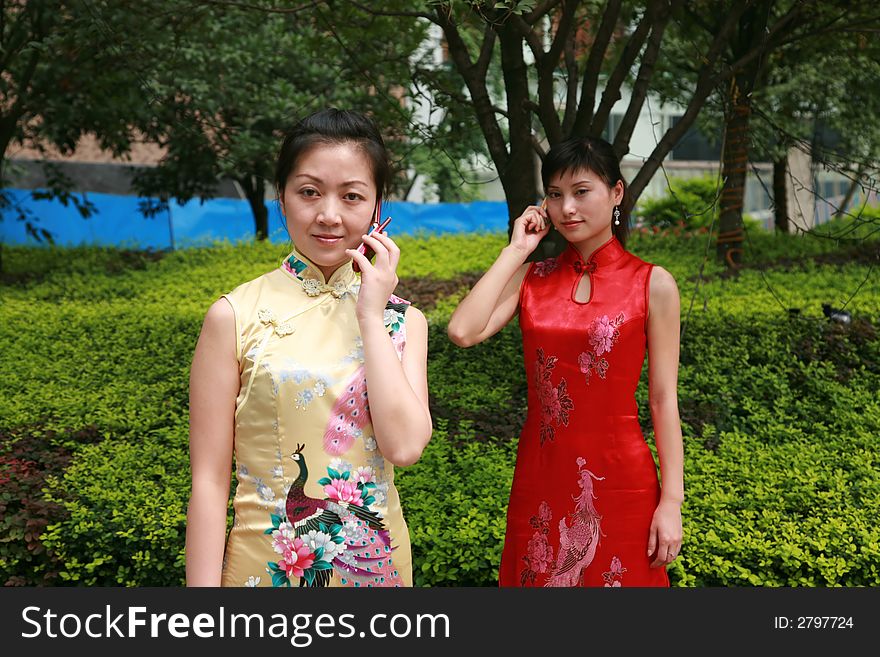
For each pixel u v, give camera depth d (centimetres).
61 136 1138
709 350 665
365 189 213
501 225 1582
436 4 504
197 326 792
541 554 293
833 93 1244
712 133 1402
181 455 493
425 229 1507
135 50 756
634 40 604
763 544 372
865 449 503
